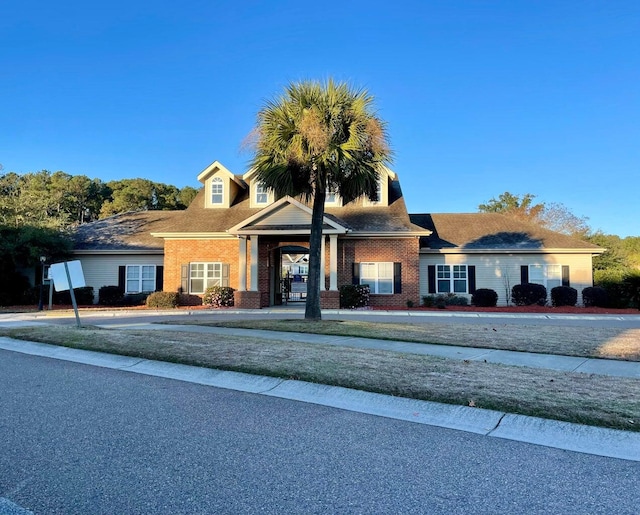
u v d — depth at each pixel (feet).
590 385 21.49
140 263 82.48
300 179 47.47
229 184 83.61
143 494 11.69
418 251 74.02
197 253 77.20
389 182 88.22
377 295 73.67
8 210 83.51
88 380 24.68
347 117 44.78
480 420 17.66
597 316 59.52
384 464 13.69
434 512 10.85
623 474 13.07
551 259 77.25
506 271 77.71
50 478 12.62
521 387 21.07
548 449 14.98
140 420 17.80
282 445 15.24
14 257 76.59
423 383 21.84
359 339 36.42
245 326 43.55
